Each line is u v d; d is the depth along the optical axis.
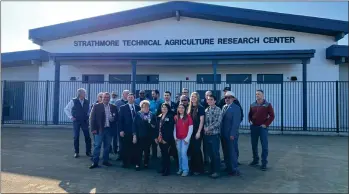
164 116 6.24
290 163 7.19
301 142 10.49
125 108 6.87
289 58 14.00
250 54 14.04
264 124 6.64
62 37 17.42
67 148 9.10
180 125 6.14
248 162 7.35
